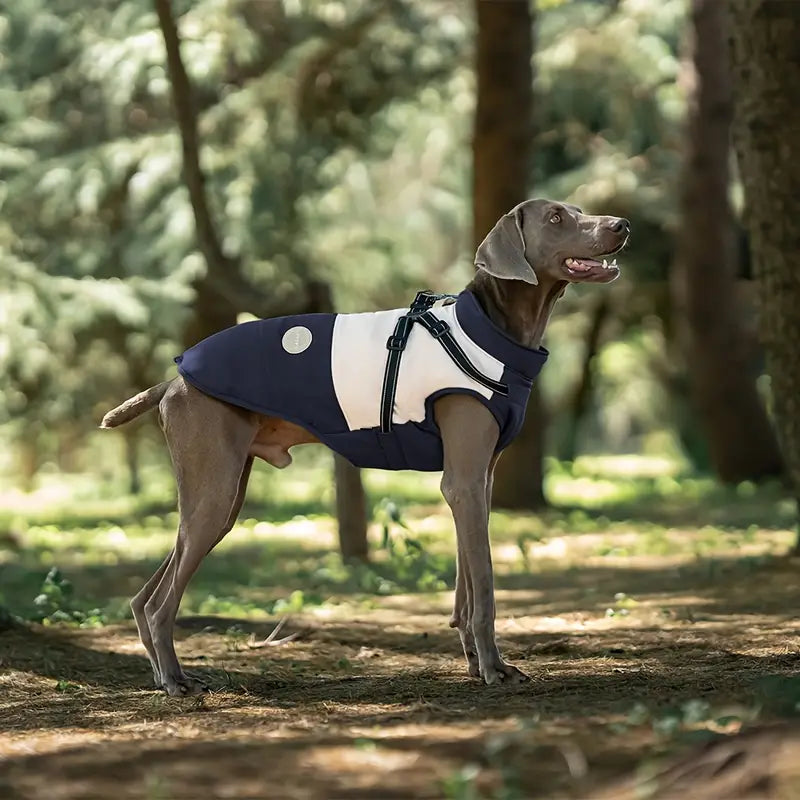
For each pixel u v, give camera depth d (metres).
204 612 9.16
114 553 14.12
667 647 6.73
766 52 9.34
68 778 4.40
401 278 20.45
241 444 6.16
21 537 15.10
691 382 20.22
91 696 5.98
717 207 19.33
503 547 12.97
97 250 18.47
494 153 15.77
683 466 28.73
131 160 17.86
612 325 26.77
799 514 10.08
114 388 19.94
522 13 15.70
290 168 18.28
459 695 5.63
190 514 6.08
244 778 4.30
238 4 17.20
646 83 20.92
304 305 11.82
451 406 5.96
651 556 11.73
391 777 4.24
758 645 6.63
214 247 12.02
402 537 9.60
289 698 5.75
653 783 3.95
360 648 7.29
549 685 5.72
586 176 21.97
